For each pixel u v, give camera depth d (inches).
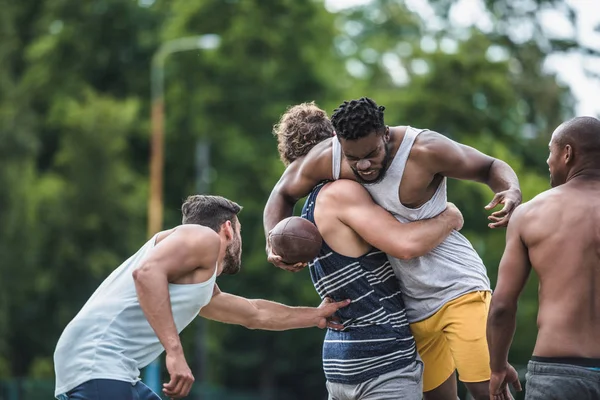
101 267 3041.3
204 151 2822.3
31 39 3513.8
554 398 418.6
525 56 3383.4
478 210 2445.9
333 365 497.7
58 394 468.8
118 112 3149.6
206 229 471.5
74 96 3297.2
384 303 487.5
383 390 485.4
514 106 2851.9
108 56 3437.5
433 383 515.2
